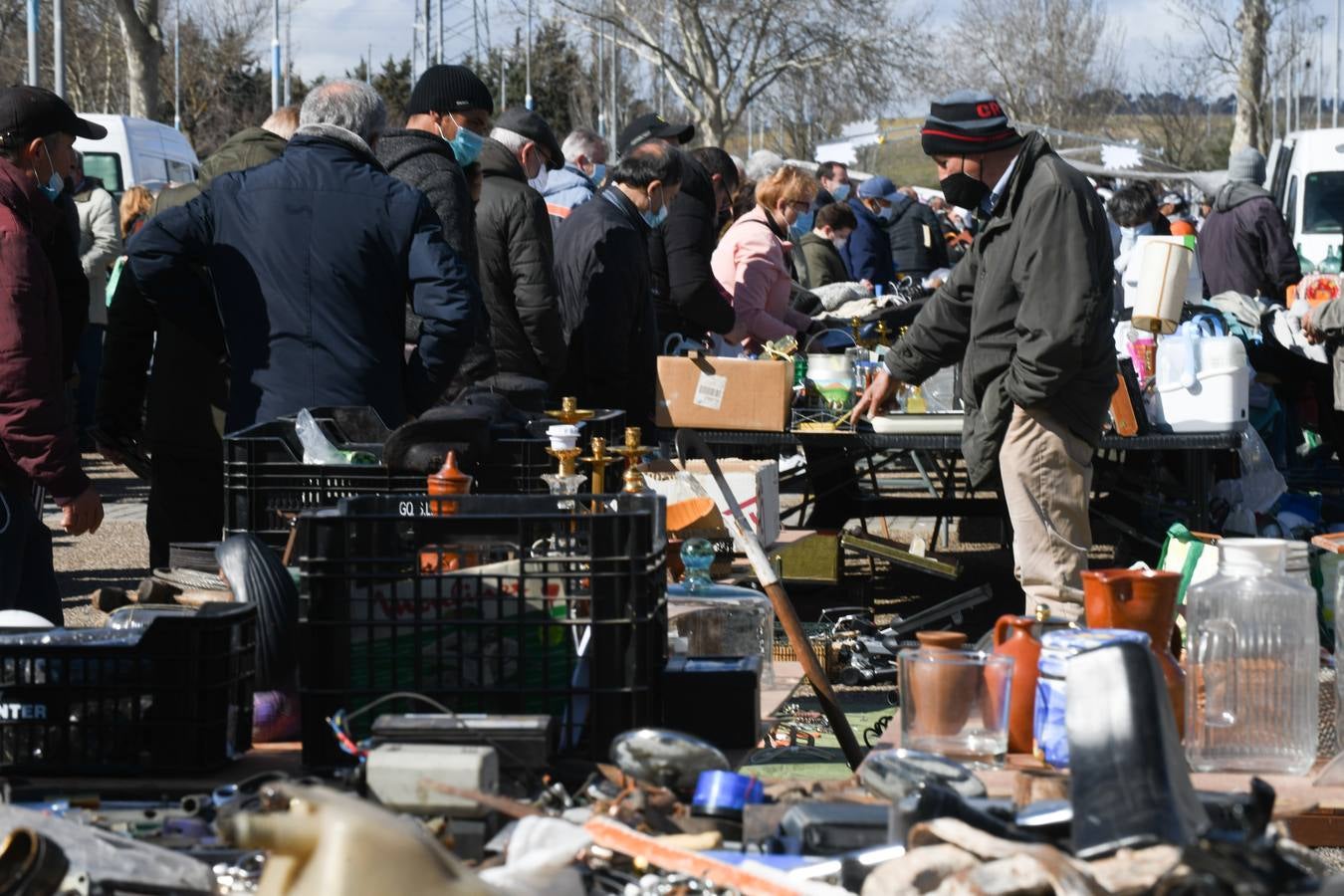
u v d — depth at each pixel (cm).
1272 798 213
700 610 436
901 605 866
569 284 750
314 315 535
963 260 668
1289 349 969
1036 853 214
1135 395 746
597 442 493
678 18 5144
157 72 3347
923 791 246
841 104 5603
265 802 210
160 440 617
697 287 847
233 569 331
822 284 1177
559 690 301
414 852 200
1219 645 313
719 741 318
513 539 304
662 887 241
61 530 1171
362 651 304
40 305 503
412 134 661
